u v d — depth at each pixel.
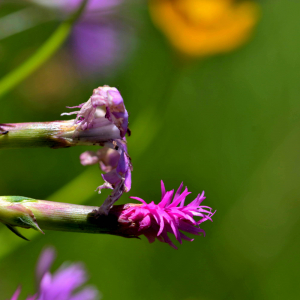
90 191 0.40
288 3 0.56
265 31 0.56
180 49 0.41
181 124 0.55
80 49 0.46
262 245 0.52
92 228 0.30
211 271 0.51
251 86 0.57
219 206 0.54
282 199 0.54
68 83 0.48
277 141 0.56
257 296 0.51
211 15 0.40
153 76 0.51
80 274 0.36
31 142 0.31
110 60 0.48
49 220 0.30
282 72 0.57
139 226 0.31
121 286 0.48
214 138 0.56
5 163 0.49
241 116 0.57
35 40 0.47
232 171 0.56
